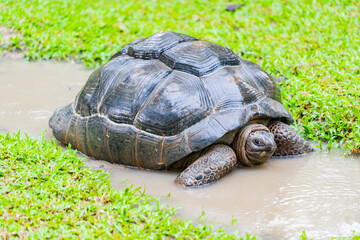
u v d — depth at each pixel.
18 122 10.98
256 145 8.30
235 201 7.63
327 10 18.44
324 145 9.88
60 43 16.44
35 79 14.15
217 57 8.77
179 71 8.55
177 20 18.94
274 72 13.12
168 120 8.08
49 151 8.72
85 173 8.16
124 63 9.25
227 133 8.17
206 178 7.97
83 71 14.92
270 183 8.27
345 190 7.95
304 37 15.94
